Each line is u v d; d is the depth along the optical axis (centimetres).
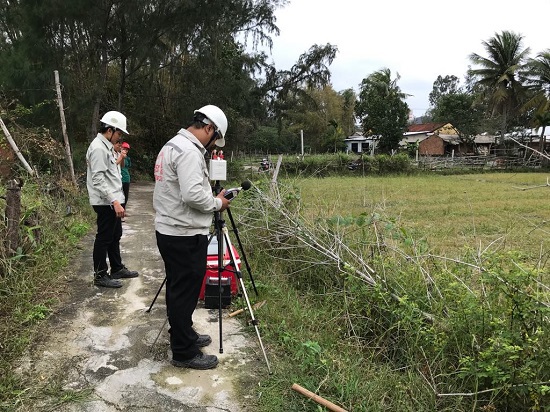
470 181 2072
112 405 270
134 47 1478
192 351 310
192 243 293
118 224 477
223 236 353
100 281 459
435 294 350
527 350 247
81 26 1342
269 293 442
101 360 318
